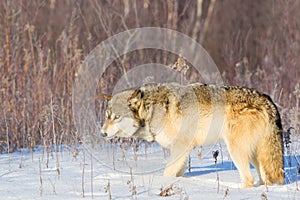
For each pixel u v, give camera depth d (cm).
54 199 838
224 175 1035
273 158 961
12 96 1499
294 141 1289
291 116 1385
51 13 2450
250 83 1823
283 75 2039
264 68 2100
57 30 2333
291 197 842
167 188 875
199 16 3003
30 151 1302
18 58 1688
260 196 848
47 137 1291
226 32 3009
